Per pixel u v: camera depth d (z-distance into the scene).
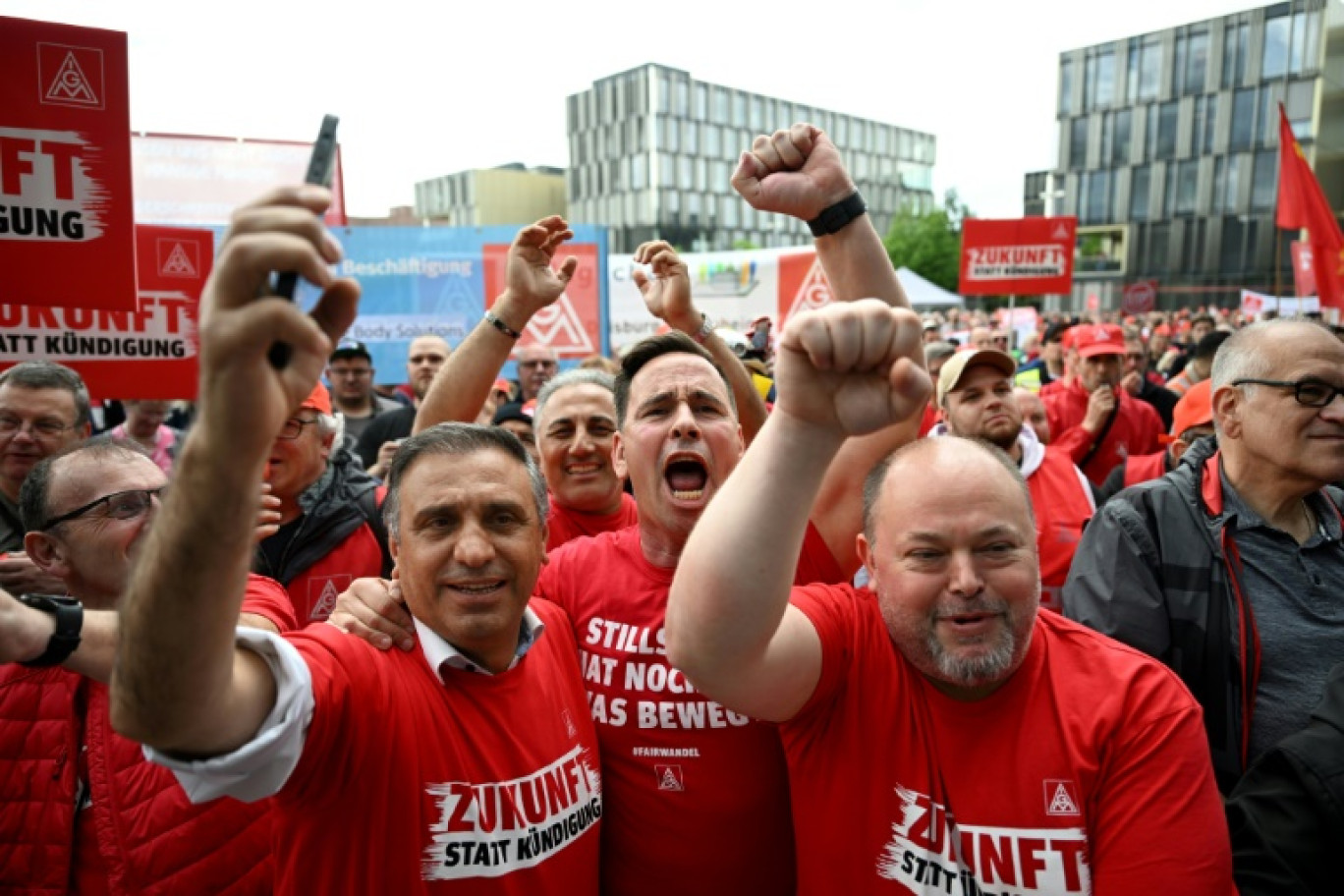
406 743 1.41
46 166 2.34
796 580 1.87
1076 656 1.47
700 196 77.94
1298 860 1.41
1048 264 9.48
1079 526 3.41
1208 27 47.03
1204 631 2.09
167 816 1.72
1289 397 2.01
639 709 1.77
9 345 2.94
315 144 0.85
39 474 1.85
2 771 1.75
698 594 1.19
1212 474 2.23
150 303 3.09
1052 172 54.12
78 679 1.79
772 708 1.38
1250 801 1.50
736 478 1.21
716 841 1.71
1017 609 1.37
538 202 82.25
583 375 2.94
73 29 2.33
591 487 2.84
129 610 0.93
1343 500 2.26
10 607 1.21
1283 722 2.00
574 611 1.93
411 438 1.61
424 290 7.59
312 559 2.89
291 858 1.40
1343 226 46.66
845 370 1.05
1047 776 1.36
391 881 1.39
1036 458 3.56
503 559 1.52
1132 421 5.20
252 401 0.79
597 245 7.62
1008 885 1.35
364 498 3.06
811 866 1.51
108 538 1.79
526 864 1.47
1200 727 1.37
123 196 2.42
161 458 4.39
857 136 90.31
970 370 3.48
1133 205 50.78
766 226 83.12
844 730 1.49
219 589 0.89
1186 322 21.31
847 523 1.85
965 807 1.38
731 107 79.81
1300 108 44.78
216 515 0.84
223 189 7.41
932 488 1.39
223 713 1.06
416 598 1.52
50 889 1.73
